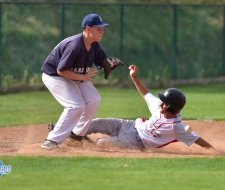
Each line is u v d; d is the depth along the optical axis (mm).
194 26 76812
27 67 63219
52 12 69438
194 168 20672
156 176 19312
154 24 75000
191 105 45375
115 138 25281
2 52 61750
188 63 72750
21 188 17672
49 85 24781
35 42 65375
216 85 67938
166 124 24016
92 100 25203
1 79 59969
